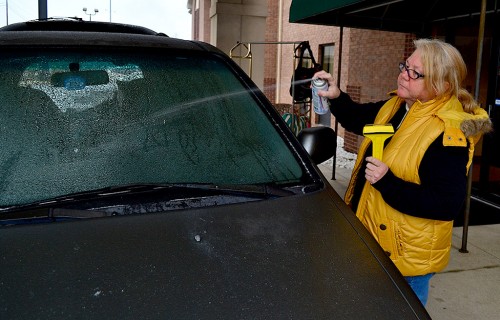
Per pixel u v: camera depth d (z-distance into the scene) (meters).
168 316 1.23
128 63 2.12
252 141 2.06
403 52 7.80
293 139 2.13
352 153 9.44
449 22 6.54
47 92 1.94
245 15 9.92
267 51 16.06
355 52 9.33
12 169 1.74
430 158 2.03
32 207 1.62
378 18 6.50
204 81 2.19
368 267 1.53
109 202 1.66
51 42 2.06
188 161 1.91
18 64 1.97
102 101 1.99
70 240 1.46
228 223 1.61
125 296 1.27
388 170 2.02
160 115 2.01
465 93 2.14
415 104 2.17
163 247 1.46
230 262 1.43
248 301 1.31
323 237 1.62
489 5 5.71
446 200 1.99
